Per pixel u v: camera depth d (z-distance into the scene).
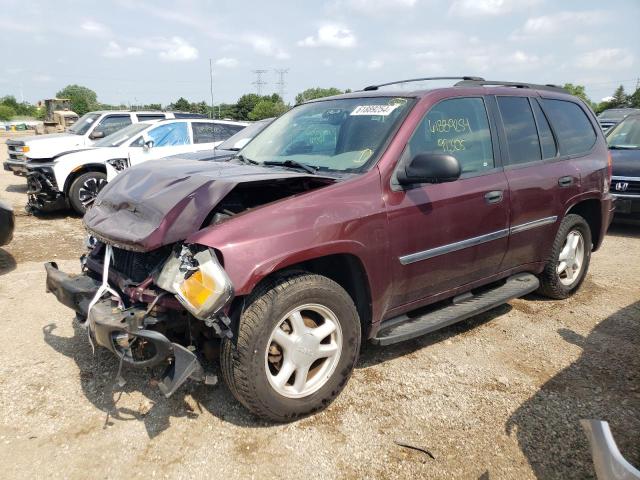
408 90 3.91
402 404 3.24
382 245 3.22
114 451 2.77
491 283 4.45
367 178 3.24
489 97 4.16
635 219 7.63
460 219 3.67
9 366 3.61
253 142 4.41
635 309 4.87
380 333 3.43
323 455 2.77
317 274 3.04
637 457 2.59
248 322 2.75
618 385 3.51
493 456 2.79
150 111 13.64
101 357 3.74
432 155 3.17
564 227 4.74
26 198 11.27
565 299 5.10
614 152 8.24
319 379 3.09
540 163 4.44
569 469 2.70
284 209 2.88
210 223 2.95
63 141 12.19
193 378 2.68
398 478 2.62
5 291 5.09
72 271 5.87
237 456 2.74
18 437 2.86
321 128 3.92
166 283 2.80
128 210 3.13
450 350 3.99
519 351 3.99
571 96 5.09
